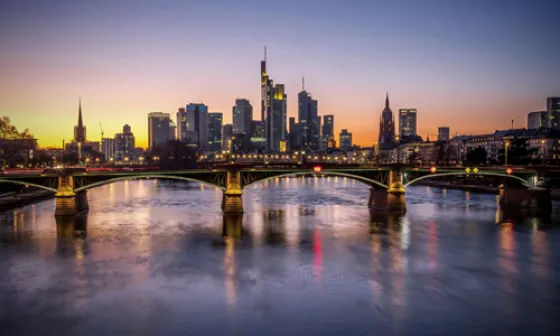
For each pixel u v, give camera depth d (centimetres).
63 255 7962
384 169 13625
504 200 14362
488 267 7331
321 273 6944
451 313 5466
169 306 5641
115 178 12475
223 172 12975
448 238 9438
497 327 5106
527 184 14062
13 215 12500
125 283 6462
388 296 5994
